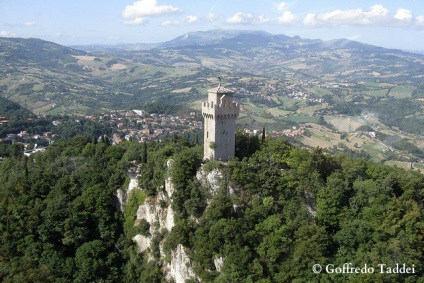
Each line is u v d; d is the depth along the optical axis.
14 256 114.75
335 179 107.75
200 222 102.69
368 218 102.44
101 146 147.75
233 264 92.56
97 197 126.81
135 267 116.00
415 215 99.69
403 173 116.88
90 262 112.31
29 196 126.31
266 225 100.06
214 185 107.06
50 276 106.12
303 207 106.19
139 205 124.69
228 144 113.00
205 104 111.44
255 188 107.44
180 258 103.12
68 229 119.50
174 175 110.06
